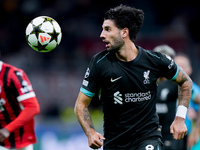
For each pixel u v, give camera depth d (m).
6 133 16.89
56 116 41.44
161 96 21.75
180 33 56.06
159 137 15.47
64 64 46.50
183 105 15.70
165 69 15.33
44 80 43.94
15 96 17.39
